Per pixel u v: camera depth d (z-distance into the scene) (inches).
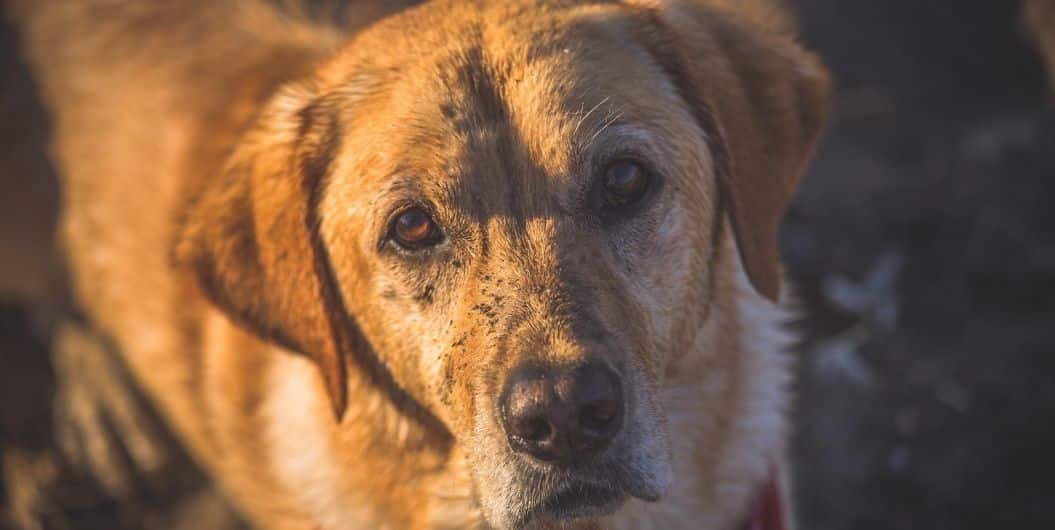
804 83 44.1
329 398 42.7
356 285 42.0
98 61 50.6
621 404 39.4
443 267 40.9
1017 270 53.1
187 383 48.3
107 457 52.4
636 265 40.8
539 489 39.7
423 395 41.8
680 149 41.6
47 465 52.9
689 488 43.4
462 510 43.1
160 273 48.6
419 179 40.8
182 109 48.9
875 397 51.8
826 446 51.3
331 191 42.2
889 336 52.7
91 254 50.4
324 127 42.4
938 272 53.6
